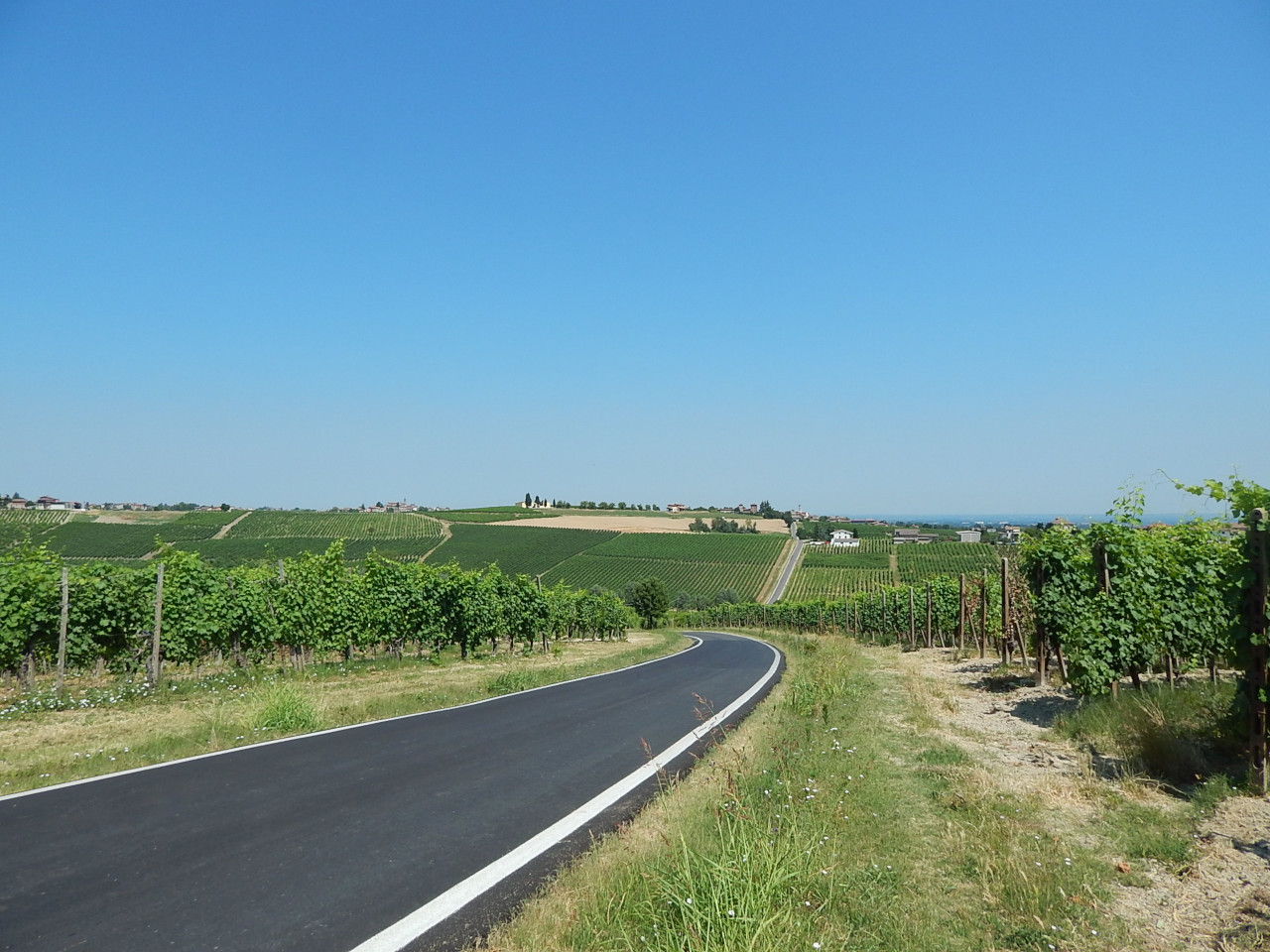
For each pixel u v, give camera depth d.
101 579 13.99
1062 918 4.03
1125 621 9.62
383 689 14.29
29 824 5.57
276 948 3.77
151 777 7.00
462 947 3.86
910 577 97.50
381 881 4.69
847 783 6.57
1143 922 4.04
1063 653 12.34
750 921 3.62
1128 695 9.20
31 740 8.88
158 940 3.80
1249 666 6.41
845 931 3.88
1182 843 5.04
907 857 4.95
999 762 7.68
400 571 20.84
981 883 4.47
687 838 5.09
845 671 15.78
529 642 29.30
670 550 114.12
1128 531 10.48
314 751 8.33
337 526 106.00
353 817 5.94
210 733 8.96
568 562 103.94
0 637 12.36
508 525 120.69
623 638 46.44
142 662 14.71
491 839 5.52
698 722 10.78
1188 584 9.80
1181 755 6.72
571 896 4.38
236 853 5.09
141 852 5.05
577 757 8.35
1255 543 6.41
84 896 4.31
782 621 54.56
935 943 3.78
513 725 10.35
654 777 7.41
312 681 15.74
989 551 105.50
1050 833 5.38
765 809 5.84
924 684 13.97
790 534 142.25
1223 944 3.77
